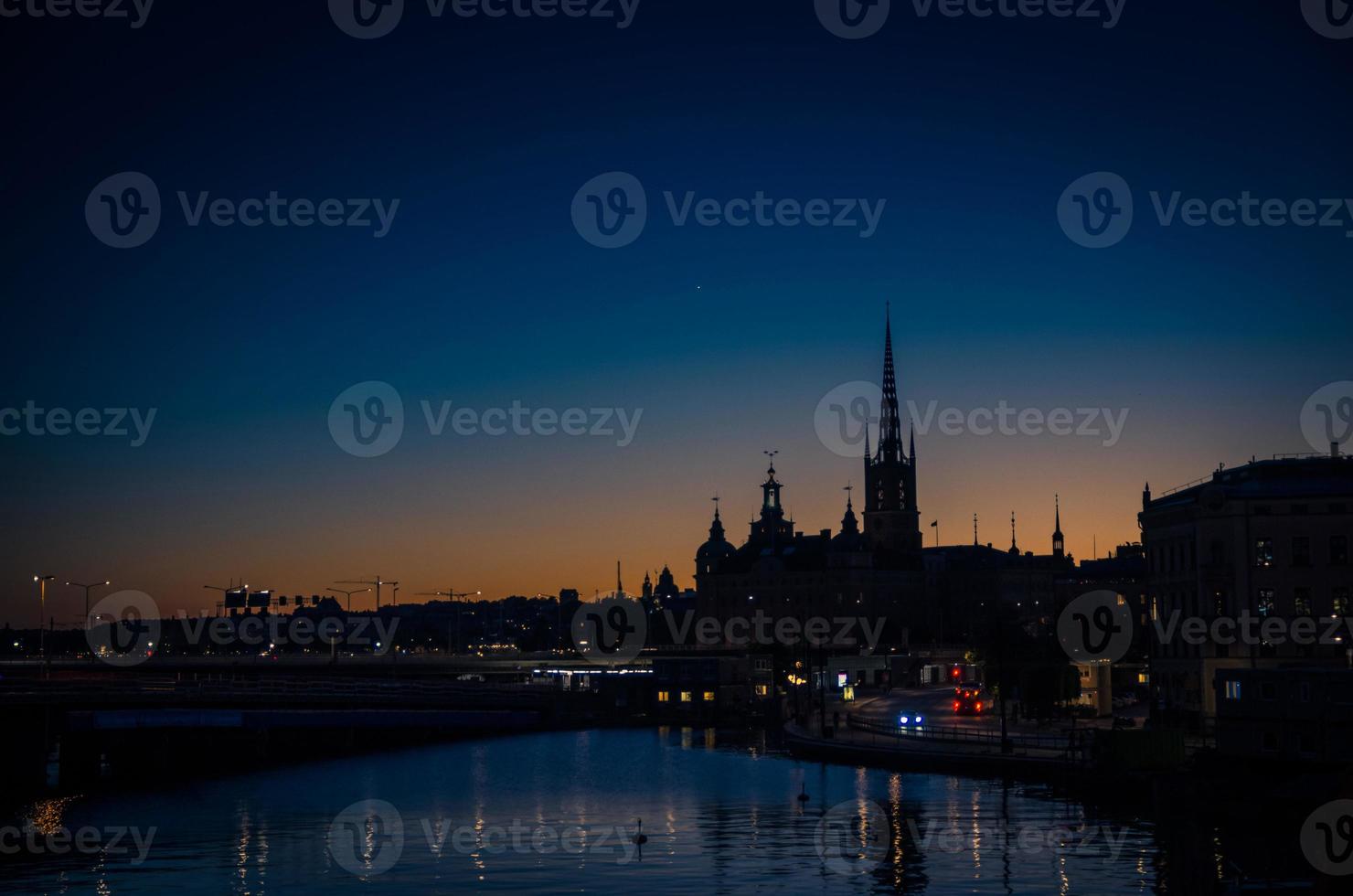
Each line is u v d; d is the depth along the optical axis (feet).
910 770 482.69
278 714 628.28
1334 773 354.74
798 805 410.31
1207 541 479.41
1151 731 398.21
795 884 299.17
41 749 524.11
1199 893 277.44
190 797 472.85
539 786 482.69
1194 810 367.45
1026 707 604.90
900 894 287.48
